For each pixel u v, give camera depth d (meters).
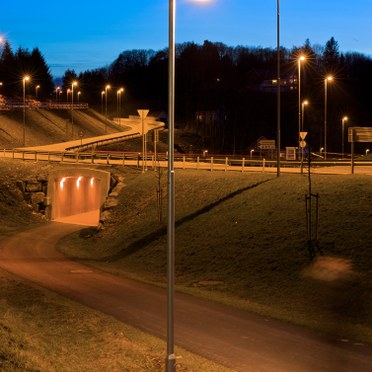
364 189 29.66
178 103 198.62
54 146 86.00
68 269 28.62
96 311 18.73
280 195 32.44
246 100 178.25
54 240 40.09
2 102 120.81
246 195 34.72
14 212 48.75
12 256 32.81
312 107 166.38
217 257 27.84
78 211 57.59
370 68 199.62
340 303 20.28
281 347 15.38
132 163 54.38
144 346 14.56
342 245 24.73
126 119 168.25
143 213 39.78
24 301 19.14
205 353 14.73
